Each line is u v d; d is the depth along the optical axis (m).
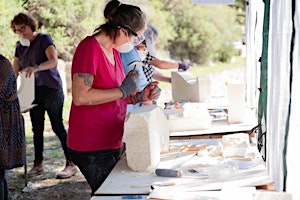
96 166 2.27
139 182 1.97
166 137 2.36
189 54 13.67
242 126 2.92
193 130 2.86
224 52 13.85
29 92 4.15
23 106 4.06
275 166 2.40
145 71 3.42
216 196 1.75
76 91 2.13
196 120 2.85
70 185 4.43
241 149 2.29
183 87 3.83
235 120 3.03
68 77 9.34
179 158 2.27
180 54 13.61
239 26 13.98
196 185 1.89
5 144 2.99
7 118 2.99
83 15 10.49
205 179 1.96
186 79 3.82
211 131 2.82
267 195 1.69
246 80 4.31
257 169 2.05
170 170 2.02
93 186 2.31
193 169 2.08
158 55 13.19
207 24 13.59
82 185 4.42
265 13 2.60
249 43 4.19
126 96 2.19
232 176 1.97
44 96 4.21
